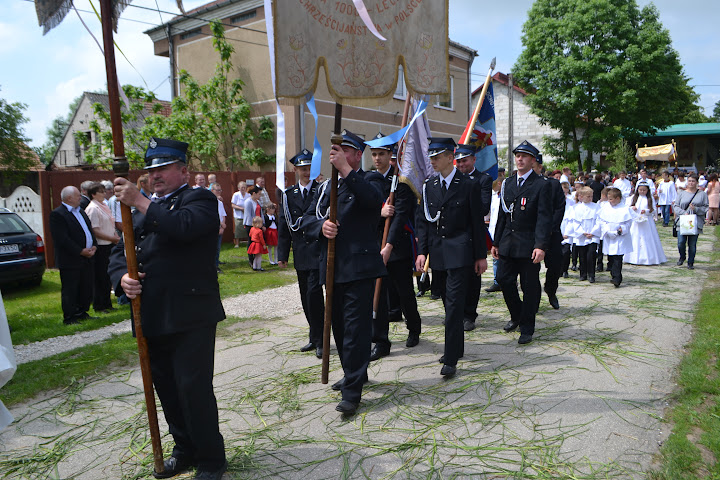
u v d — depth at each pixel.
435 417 3.57
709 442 3.06
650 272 9.31
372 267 3.73
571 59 26.39
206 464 2.89
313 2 3.62
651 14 27.53
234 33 16.28
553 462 2.94
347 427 3.47
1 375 2.54
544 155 32.50
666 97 28.47
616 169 28.55
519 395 3.88
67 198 6.71
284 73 3.64
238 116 15.52
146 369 2.81
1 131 22.67
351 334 3.71
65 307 6.77
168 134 15.52
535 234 5.12
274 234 11.13
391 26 3.76
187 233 2.67
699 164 38.97
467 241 4.37
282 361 4.93
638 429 3.31
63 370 4.86
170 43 17.80
